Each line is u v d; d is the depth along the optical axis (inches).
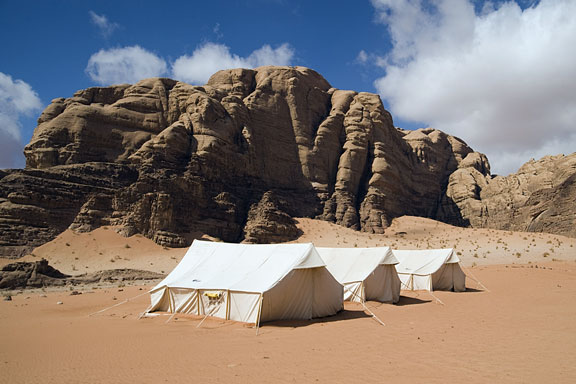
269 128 3882.9
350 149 4101.9
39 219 2228.1
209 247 946.7
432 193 5324.8
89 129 2854.3
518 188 4793.3
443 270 1246.9
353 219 3764.8
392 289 1005.2
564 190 3496.6
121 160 2886.3
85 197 2469.2
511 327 621.3
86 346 527.2
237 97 3747.5
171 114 3257.9
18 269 1518.2
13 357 471.8
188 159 3046.3
